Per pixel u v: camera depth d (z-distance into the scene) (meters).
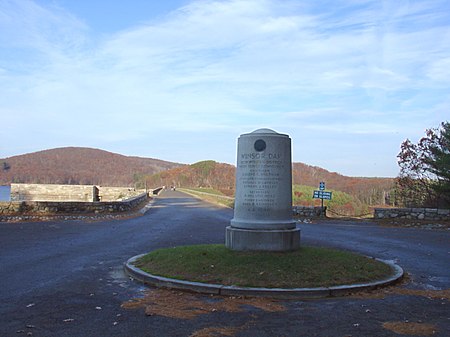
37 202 21.70
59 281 8.29
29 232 15.91
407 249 12.99
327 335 5.41
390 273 8.78
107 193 67.00
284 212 9.53
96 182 129.12
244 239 9.30
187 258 8.98
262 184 9.45
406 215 21.70
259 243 9.23
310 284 7.53
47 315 6.14
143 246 12.93
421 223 20.44
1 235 14.93
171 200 46.72
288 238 9.32
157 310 6.44
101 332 5.45
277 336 5.36
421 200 25.30
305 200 40.38
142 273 8.44
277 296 7.21
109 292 7.53
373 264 9.09
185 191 79.69
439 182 23.48
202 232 16.66
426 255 11.91
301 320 6.01
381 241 14.76
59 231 16.47
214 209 32.19
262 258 8.62
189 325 5.76
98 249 12.31
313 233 16.97
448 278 8.98
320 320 6.02
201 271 8.16
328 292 7.33
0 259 10.45
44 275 8.80
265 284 7.51
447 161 22.39
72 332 5.44
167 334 5.39
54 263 10.09
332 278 7.87
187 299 7.11
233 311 6.42
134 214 25.33
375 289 7.82
